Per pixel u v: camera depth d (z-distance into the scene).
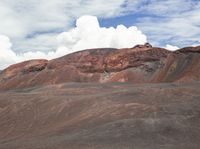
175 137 30.09
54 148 29.95
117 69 153.75
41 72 165.25
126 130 32.31
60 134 37.69
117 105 44.62
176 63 124.44
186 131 31.34
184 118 34.56
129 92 54.31
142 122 33.53
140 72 146.12
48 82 156.62
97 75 155.62
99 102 50.50
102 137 31.25
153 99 47.25
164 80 121.25
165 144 28.38
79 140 31.36
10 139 45.38
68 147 29.56
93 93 65.56
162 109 38.81
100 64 160.12
